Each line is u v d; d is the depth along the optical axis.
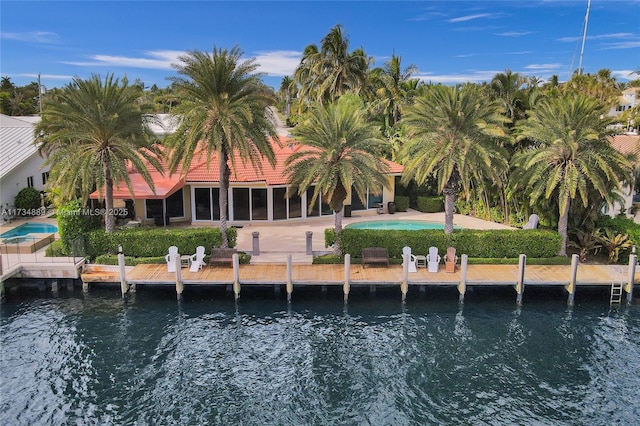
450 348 19.05
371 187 24.83
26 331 20.19
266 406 15.35
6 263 24.22
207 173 34.41
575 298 23.86
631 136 43.12
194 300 23.41
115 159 25.09
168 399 15.66
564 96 28.12
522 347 19.12
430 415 14.92
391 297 23.83
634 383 16.62
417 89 49.59
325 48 53.88
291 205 35.84
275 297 23.78
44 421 14.48
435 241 25.64
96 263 25.48
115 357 18.22
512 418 14.77
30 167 37.66
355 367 17.66
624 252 26.45
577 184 24.56
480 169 25.00
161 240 25.62
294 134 26.89
